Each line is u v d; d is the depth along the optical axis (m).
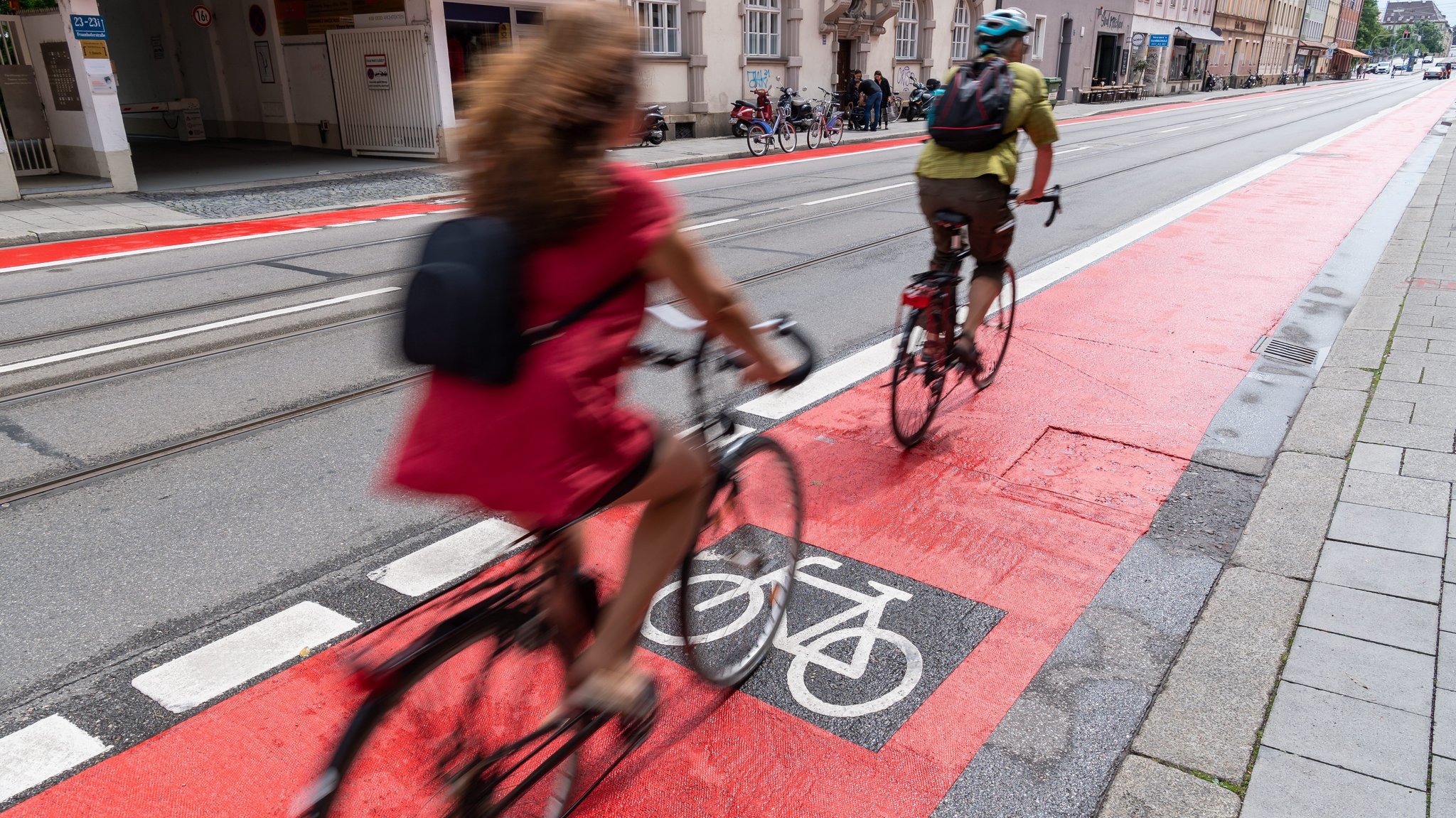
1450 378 4.99
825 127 22.61
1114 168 16.23
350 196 13.65
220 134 22.30
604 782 2.35
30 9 13.26
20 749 2.48
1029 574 3.33
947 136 4.10
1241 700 2.59
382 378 5.46
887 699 2.68
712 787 2.35
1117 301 7.15
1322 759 2.35
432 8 16.84
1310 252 8.91
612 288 1.64
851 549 3.50
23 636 2.99
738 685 2.71
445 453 1.61
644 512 2.07
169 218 11.42
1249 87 70.50
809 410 4.93
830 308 7.01
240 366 5.69
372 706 1.62
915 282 4.16
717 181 15.02
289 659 2.87
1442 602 2.99
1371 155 17.97
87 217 11.42
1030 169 16.05
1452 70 115.38
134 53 22.98
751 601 2.73
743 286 7.63
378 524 3.73
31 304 7.22
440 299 1.52
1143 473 4.16
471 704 1.79
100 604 3.17
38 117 13.95
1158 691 2.68
